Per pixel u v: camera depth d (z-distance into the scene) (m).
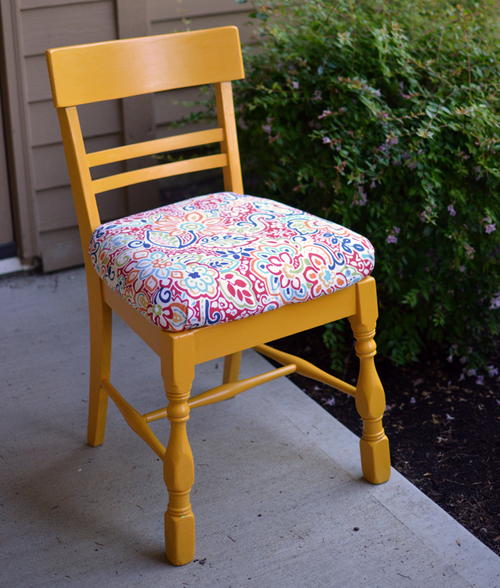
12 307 2.29
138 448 1.70
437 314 1.90
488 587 1.32
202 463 1.64
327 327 1.94
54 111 2.32
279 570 1.37
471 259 1.89
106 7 2.28
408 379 1.97
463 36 1.97
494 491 1.59
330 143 1.91
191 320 1.23
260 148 2.12
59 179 2.40
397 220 1.90
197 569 1.38
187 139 1.61
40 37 2.23
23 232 2.42
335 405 1.87
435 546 1.41
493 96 1.85
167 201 2.57
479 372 1.99
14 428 1.77
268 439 1.71
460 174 1.85
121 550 1.43
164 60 1.54
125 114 2.39
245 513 1.50
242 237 1.38
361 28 1.97
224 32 1.59
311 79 1.93
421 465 1.67
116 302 1.45
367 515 1.49
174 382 1.27
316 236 1.38
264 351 1.65
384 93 1.96
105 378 1.59
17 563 1.40
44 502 1.55
